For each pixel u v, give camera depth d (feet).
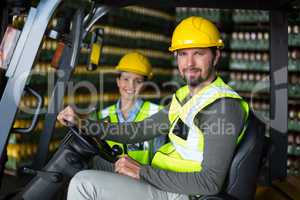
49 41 14.32
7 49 6.41
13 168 13.69
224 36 17.01
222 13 17.06
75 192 6.17
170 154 6.60
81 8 7.07
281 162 8.55
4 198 7.26
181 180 5.92
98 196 6.16
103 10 8.16
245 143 6.16
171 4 8.34
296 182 8.30
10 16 6.84
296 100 14.61
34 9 6.27
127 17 19.40
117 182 6.25
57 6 6.28
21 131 6.70
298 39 14.48
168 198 6.41
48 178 6.82
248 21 16.60
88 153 6.97
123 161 6.10
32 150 14.21
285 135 8.47
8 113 6.40
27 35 6.30
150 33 21.52
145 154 9.42
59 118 7.29
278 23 8.36
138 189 6.32
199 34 6.22
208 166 5.82
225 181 6.20
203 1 8.29
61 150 6.98
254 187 6.25
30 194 6.86
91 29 8.34
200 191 5.87
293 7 8.25
